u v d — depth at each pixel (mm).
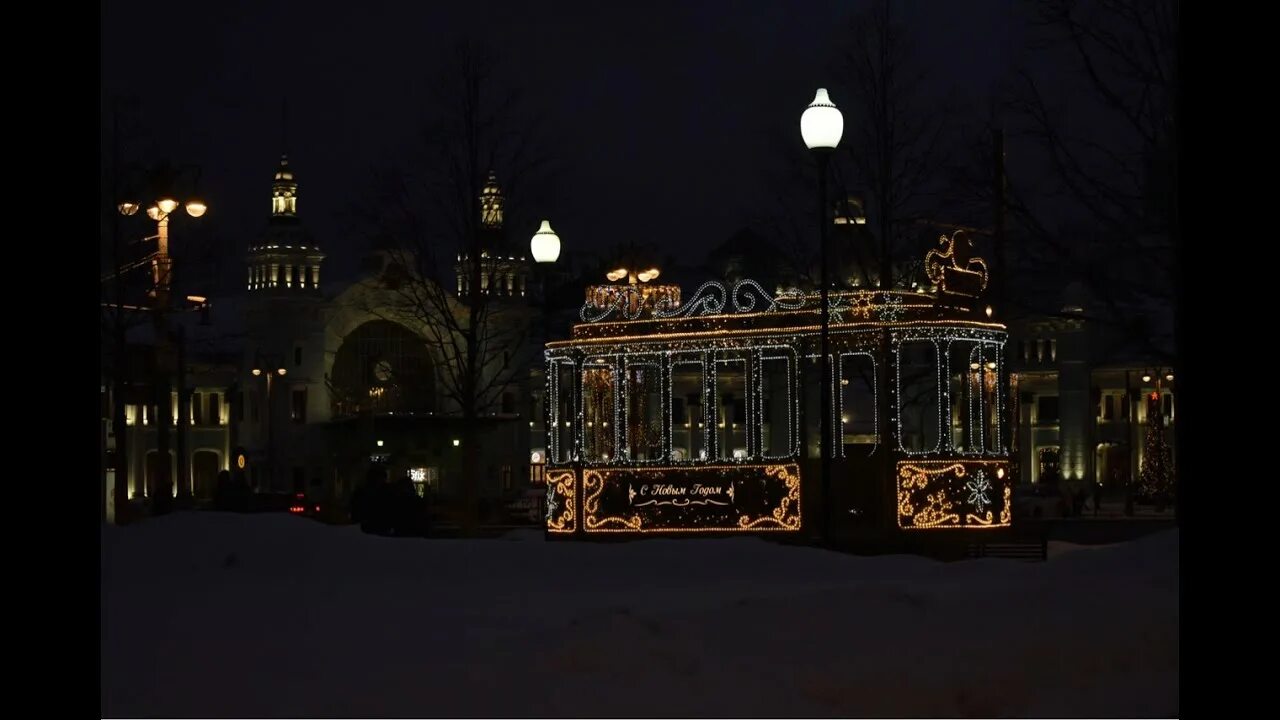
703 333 30641
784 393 59875
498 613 13289
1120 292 28000
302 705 8695
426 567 18078
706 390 31156
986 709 8992
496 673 9133
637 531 31031
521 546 19594
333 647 10812
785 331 29703
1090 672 9469
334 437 80500
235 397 82875
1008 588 11945
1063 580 13219
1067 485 76312
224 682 9508
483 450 80312
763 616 10125
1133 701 9039
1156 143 20938
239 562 17344
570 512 31797
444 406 79812
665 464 30953
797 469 29531
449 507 49656
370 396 78500
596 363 34531
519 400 81812
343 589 15523
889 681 9039
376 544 18781
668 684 8922
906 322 28562
